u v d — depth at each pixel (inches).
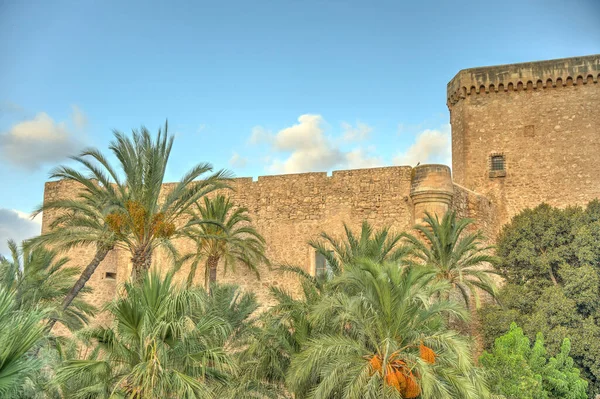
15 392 449.7
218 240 1085.1
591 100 1331.2
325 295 657.0
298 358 598.2
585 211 1152.2
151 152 838.5
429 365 566.9
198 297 581.9
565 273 1052.5
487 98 1411.2
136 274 812.6
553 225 1123.9
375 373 558.6
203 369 553.3
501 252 1156.5
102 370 533.3
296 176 1192.8
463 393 555.2
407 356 577.0
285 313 684.1
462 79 1429.6
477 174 1387.8
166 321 555.8
